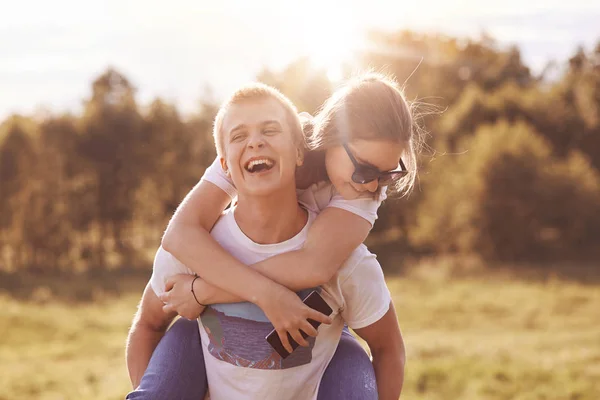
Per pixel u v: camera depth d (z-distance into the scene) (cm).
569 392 1088
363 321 206
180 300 202
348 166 192
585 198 3697
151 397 200
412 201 4216
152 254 4416
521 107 4450
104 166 4238
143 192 4450
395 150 190
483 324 2145
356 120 189
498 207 3688
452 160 3947
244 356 199
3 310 2325
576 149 4478
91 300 2900
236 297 195
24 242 3862
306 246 196
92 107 4322
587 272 3269
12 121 3925
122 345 1838
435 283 3012
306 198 211
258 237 199
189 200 208
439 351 1514
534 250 3691
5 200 3881
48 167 3997
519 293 2677
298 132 195
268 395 200
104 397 1110
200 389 207
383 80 197
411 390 1133
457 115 4469
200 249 196
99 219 4194
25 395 1192
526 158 3706
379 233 4381
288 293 189
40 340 1955
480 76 5791
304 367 201
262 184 189
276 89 199
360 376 204
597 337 1748
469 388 1127
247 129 189
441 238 3841
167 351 208
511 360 1378
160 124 4441
